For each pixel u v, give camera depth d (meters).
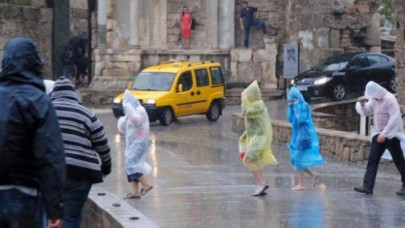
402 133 25.59
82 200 18.17
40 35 70.75
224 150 39.06
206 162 34.84
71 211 18.02
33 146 12.91
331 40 67.50
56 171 12.90
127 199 25.52
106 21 66.25
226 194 26.36
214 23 67.19
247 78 66.50
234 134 46.06
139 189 27.33
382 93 25.38
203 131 47.72
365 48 69.25
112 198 23.17
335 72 57.78
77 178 18.03
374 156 25.92
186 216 22.58
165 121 50.81
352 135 34.88
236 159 35.84
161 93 50.84
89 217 23.09
